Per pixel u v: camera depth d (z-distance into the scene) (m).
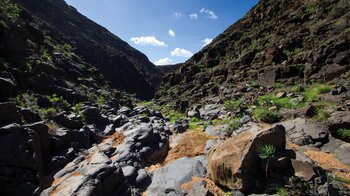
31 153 9.49
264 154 8.44
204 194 8.31
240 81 33.28
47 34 53.91
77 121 14.52
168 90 59.44
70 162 11.32
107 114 20.30
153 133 14.41
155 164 12.23
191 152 13.01
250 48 41.56
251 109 19.09
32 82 21.70
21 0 71.62
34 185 8.88
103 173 9.06
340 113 13.63
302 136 12.68
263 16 50.41
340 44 23.25
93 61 79.50
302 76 25.06
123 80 86.31
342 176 8.87
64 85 26.17
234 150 9.02
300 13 39.31
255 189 8.30
